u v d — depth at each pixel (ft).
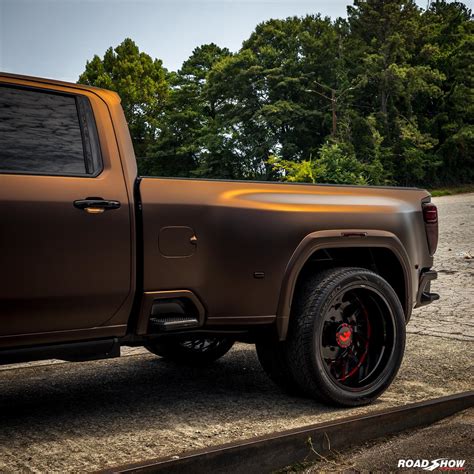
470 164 209.05
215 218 11.87
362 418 11.07
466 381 15.16
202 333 12.59
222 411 12.85
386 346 13.62
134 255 10.96
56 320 10.27
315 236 12.91
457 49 211.00
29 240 9.86
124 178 11.06
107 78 236.43
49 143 10.50
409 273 14.42
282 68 192.34
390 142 191.01
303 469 9.96
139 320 11.18
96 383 15.17
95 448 10.62
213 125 205.36
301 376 12.76
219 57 228.63
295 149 185.88
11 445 10.74
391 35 202.39
